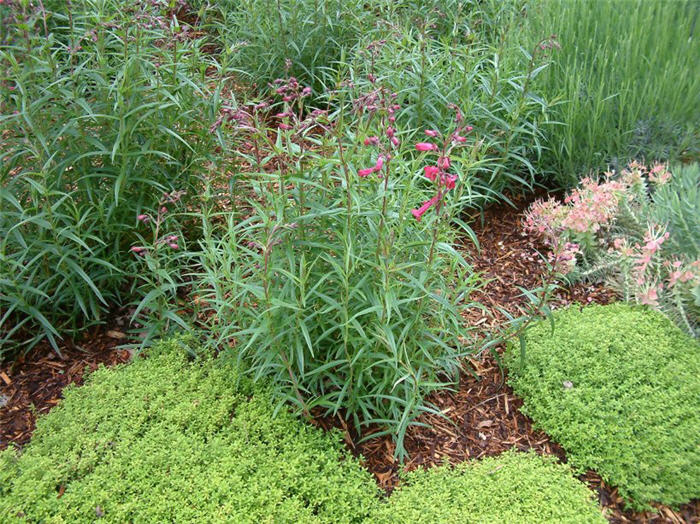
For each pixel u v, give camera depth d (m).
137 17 3.03
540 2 5.27
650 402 2.94
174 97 3.31
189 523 2.33
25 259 3.19
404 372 2.76
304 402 2.95
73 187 3.29
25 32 2.77
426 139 4.29
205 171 3.61
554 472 2.71
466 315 3.69
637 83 4.49
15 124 3.00
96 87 3.18
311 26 5.51
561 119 4.54
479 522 2.44
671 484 2.68
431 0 5.75
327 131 2.64
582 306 3.74
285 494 2.53
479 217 4.54
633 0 4.98
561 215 4.07
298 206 2.65
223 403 2.84
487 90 4.32
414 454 2.85
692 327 3.46
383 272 2.44
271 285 2.68
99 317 3.49
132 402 2.85
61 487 2.54
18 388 3.09
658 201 3.97
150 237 3.63
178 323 3.34
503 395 3.19
